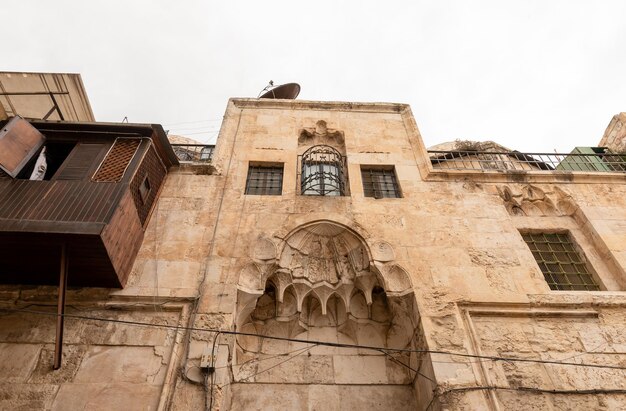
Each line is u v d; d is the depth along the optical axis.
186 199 8.39
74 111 11.75
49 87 11.01
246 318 7.32
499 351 6.39
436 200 8.86
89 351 6.02
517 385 5.96
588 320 6.91
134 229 7.08
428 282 7.21
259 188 9.09
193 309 6.54
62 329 5.72
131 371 5.85
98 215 6.08
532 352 6.40
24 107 10.50
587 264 8.24
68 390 5.60
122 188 6.66
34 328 6.21
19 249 5.93
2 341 6.04
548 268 8.16
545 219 9.08
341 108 11.47
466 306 6.94
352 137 10.46
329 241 8.20
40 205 6.12
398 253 7.66
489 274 7.41
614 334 6.69
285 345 7.40
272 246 7.53
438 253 7.71
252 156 9.66
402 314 7.25
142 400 5.55
